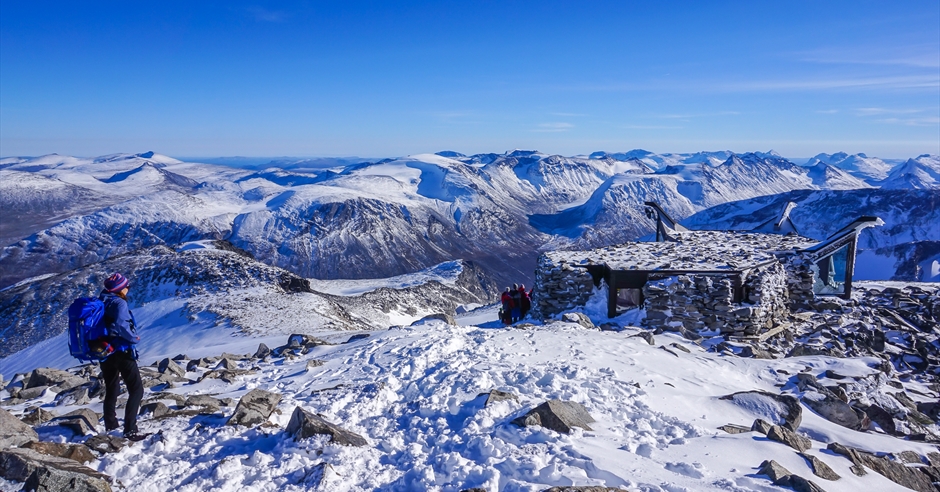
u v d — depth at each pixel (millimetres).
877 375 12703
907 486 7371
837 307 20172
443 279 120250
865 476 7000
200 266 67188
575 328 15242
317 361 12414
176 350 36375
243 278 63781
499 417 7781
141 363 29812
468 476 5902
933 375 15461
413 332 14812
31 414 8047
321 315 49031
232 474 6043
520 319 21172
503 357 11766
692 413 8992
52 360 45125
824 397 10469
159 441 6875
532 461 5938
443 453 6664
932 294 22297
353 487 5875
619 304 19266
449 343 12844
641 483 5566
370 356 12477
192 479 6004
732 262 18891
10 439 6270
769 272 18531
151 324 49406
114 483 5691
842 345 16797
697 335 16438
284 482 5938
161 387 10867
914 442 9391
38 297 66250
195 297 56438
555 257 20859
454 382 9617
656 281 17688
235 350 25953
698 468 6129
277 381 11102
